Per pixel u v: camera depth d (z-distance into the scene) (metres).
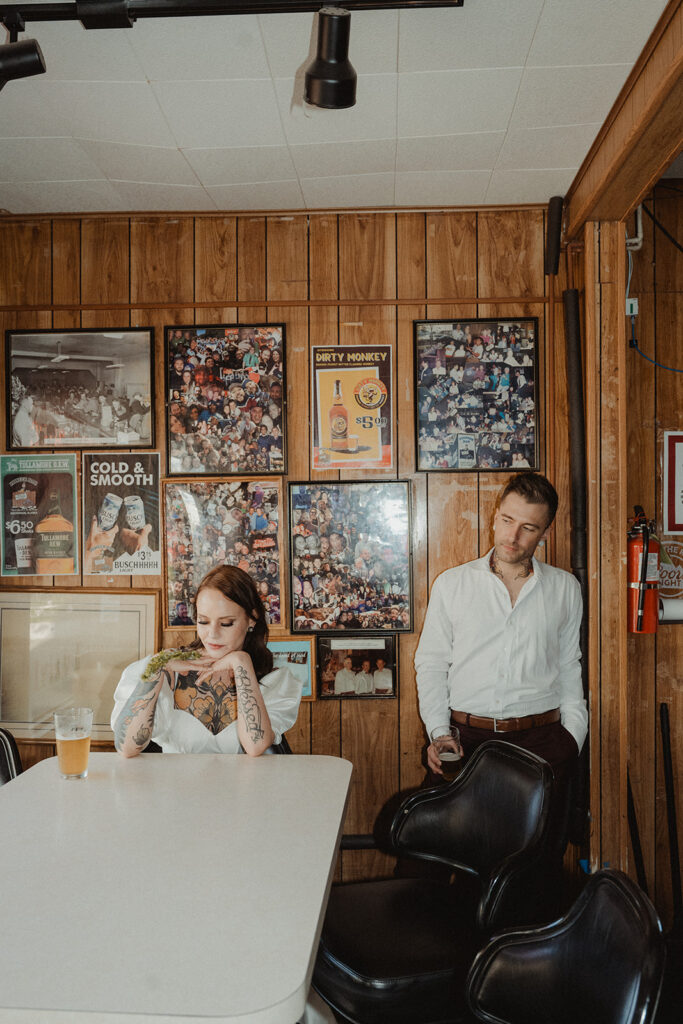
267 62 2.09
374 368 3.14
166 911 1.29
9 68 1.78
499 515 2.63
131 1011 1.03
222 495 3.16
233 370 3.16
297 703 2.37
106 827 1.64
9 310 3.19
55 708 3.16
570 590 2.72
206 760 2.10
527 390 3.10
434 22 1.92
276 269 3.17
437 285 3.13
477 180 2.88
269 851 1.52
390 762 3.12
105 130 2.48
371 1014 1.71
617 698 2.85
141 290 3.19
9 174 2.81
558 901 2.55
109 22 1.80
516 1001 1.45
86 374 3.19
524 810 1.89
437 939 1.85
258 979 1.10
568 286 3.08
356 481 3.13
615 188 2.51
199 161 2.71
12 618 3.19
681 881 3.05
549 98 2.28
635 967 1.24
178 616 3.16
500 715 2.61
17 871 1.44
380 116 2.39
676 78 1.82
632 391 3.11
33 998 1.06
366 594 3.13
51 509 3.21
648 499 3.12
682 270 3.12
